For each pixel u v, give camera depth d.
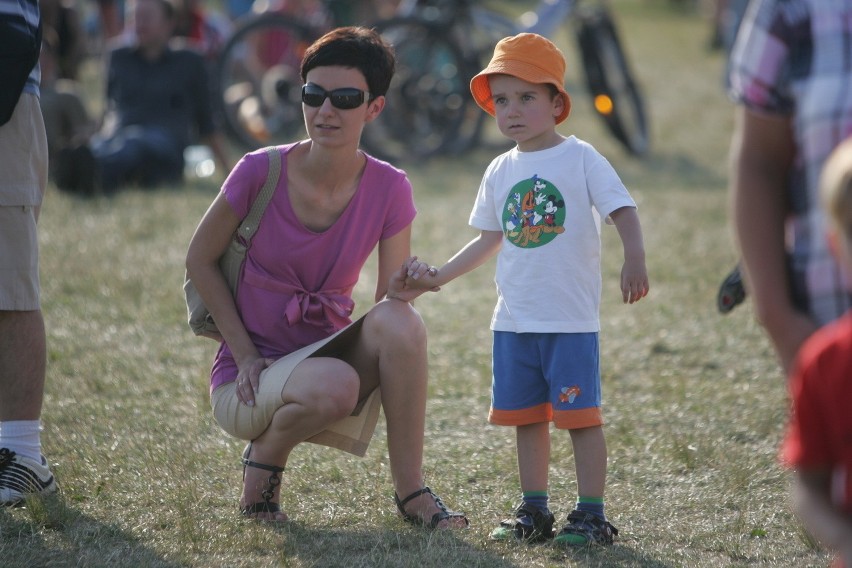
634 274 8.12
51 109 22.03
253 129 27.42
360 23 28.94
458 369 12.79
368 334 8.47
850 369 4.55
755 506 9.06
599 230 8.51
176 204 20.73
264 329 8.77
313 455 10.17
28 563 7.70
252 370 8.48
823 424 4.70
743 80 5.34
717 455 10.12
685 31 57.72
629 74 28.03
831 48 5.11
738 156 5.44
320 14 28.33
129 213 19.94
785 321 5.23
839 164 4.52
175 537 8.27
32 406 8.98
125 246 17.89
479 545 8.16
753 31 5.33
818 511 4.75
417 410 8.55
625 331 14.17
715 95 37.41
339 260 8.68
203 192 22.22
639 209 21.23
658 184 24.27
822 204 4.68
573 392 8.22
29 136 8.77
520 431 8.57
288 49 28.97
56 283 15.84
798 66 5.19
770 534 8.48
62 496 8.85
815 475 4.77
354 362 8.60
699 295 15.66
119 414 11.09
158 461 9.82
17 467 8.84
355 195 8.62
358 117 8.35
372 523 8.66
